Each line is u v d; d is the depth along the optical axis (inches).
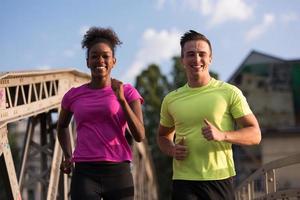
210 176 177.3
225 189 178.7
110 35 184.9
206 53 183.3
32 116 355.6
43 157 382.3
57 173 371.9
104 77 181.2
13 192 281.0
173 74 1819.6
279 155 1374.3
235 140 172.7
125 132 185.2
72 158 184.4
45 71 352.5
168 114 194.2
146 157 965.2
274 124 1423.5
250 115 181.3
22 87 323.6
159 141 203.9
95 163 175.9
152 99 1760.6
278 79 1449.3
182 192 180.4
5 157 279.0
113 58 184.4
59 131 200.2
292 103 1425.9
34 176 372.8
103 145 176.7
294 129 1385.3
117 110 177.8
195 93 183.5
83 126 179.5
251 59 1477.6
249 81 1470.2
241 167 1350.9
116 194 175.9
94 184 175.3
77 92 184.2
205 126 168.7
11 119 300.8
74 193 175.9
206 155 178.4
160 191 1593.3
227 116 180.7
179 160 181.8
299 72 1438.2
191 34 185.5
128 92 182.4
